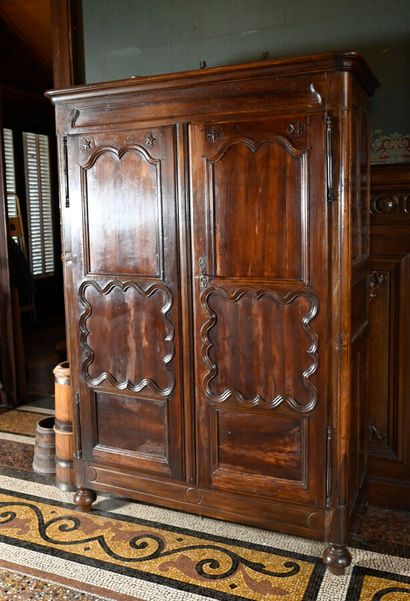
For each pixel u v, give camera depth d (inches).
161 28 112.3
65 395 114.3
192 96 88.8
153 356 98.3
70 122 99.1
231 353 92.2
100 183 98.2
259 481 93.0
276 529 93.0
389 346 105.4
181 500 99.9
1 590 85.0
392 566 90.4
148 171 93.8
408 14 96.7
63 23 118.2
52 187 297.1
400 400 105.6
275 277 87.5
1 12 194.4
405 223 101.0
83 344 104.2
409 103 98.7
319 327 85.4
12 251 207.0
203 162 89.5
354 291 88.5
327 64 78.9
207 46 109.2
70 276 103.7
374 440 108.5
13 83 222.1
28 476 122.9
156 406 99.8
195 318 94.0
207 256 91.4
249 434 93.0
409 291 102.6
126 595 83.8
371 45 99.3
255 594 83.7
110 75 118.1
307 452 89.0
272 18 104.1
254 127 85.5
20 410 164.4
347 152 80.7
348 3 99.4
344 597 82.7
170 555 93.5
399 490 107.1
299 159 83.4
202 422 96.0
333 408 86.4
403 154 100.2
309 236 84.1
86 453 107.1
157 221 94.3
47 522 104.1
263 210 86.8
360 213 91.9
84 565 91.0
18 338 169.9
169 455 99.5
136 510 108.4
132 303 98.7
